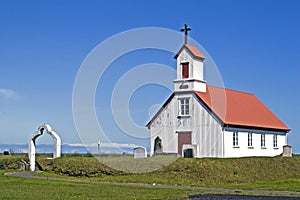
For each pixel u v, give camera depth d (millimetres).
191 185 40594
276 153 66000
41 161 51750
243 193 33594
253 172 46188
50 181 40375
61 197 28969
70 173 45844
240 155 58062
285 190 36094
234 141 57219
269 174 46719
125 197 29547
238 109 61938
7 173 48438
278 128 66000
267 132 64125
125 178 43156
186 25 57844
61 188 34531
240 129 58406
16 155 58562
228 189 36938
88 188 34938
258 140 62062
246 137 59656
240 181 43594
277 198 30125
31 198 28203
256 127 61062
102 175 44719
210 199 29156
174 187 38281
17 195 29594
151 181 41844
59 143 52125
